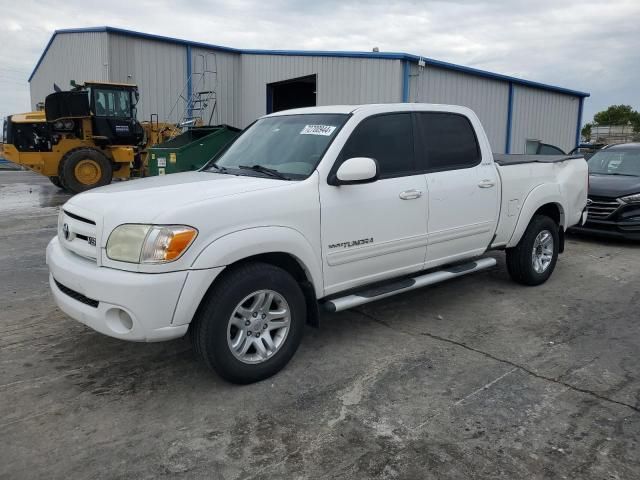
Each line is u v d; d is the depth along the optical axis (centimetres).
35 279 645
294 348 404
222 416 346
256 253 371
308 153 436
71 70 2320
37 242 861
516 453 308
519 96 2200
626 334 489
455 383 391
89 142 1608
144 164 1727
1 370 407
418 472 291
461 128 532
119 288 334
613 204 861
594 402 365
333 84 1856
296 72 2009
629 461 300
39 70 2933
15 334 475
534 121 2331
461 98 1908
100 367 414
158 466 296
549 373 409
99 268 351
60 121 1552
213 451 309
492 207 547
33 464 296
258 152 474
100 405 358
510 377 402
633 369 417
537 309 555
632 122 8662
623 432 329
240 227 364
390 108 477
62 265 375
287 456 305
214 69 2275
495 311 547
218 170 474
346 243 427
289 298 395
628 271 713
